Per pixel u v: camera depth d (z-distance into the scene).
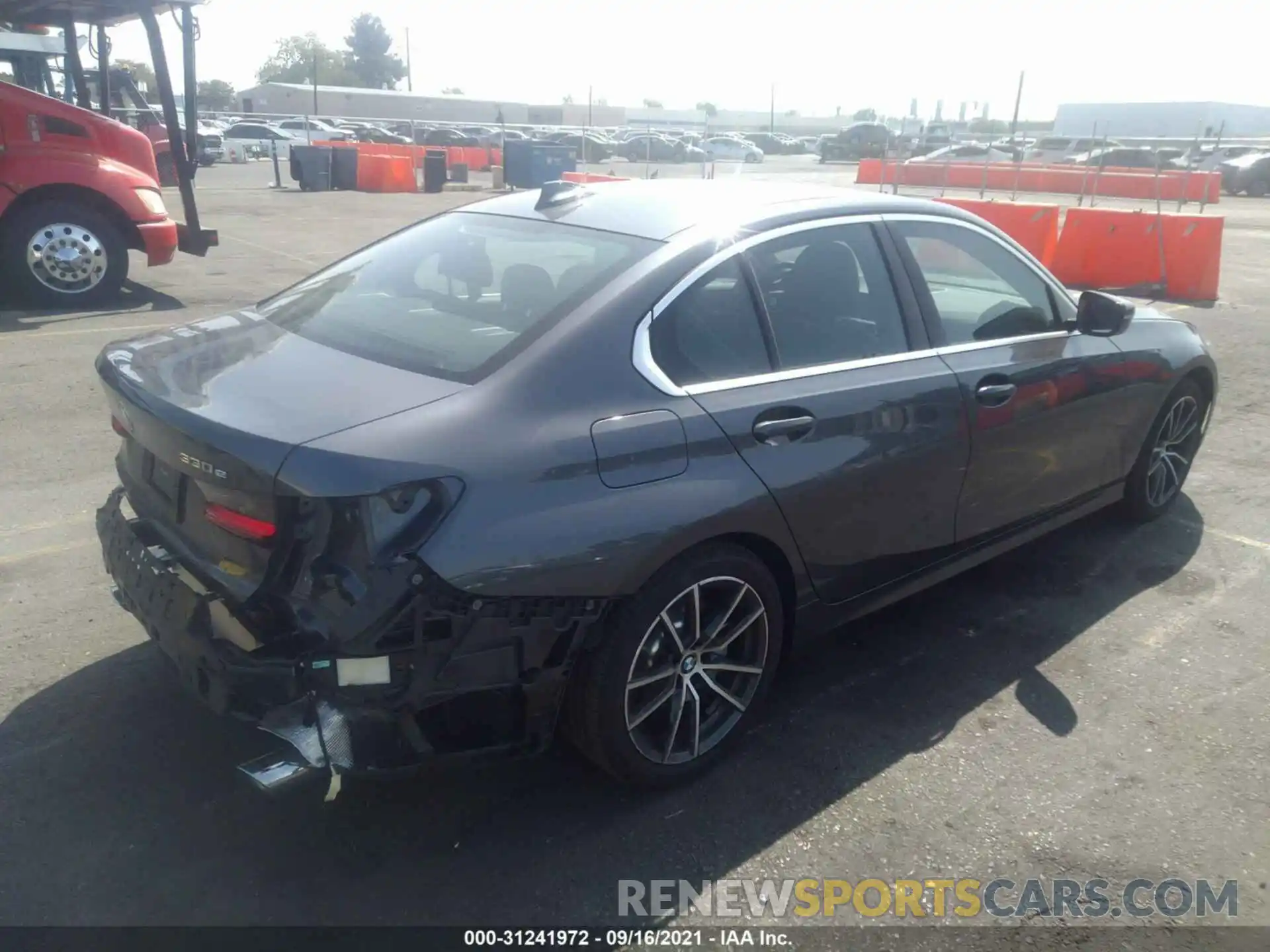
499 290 3.14
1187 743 3.44
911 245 3.72
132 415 2.88
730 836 2.95
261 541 2.54
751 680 3.28
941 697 3.67
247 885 2.71
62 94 12.09
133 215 9.72
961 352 3.76
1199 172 27.67
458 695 2.62
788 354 3.25
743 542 3.11
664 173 36.75
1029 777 3.25
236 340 3.24
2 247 9.23
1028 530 4.28
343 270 3.76
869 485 3.38
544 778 3.17
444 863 2.80
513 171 26.59
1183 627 4.21
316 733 2.51
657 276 3.03
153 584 2.80
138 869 2.74
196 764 3.16
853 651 3.98
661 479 2.82
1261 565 4.78
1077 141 40.81
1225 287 12.66
